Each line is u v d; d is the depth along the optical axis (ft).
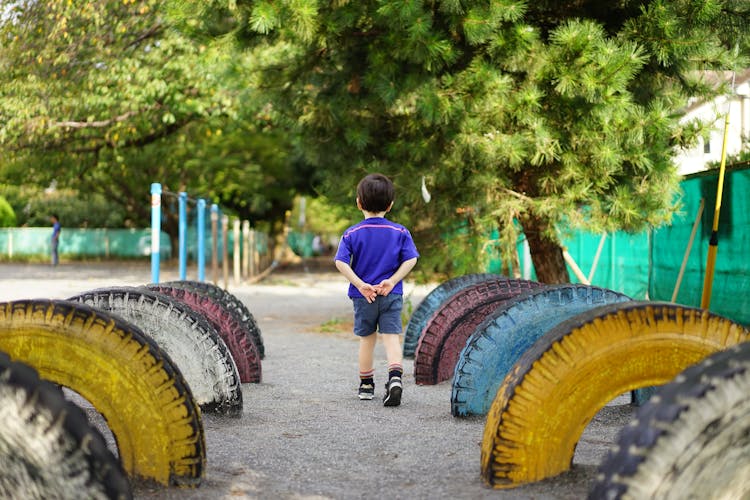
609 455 7.84
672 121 27.12
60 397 7.98
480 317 21.02
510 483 10.86
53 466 7.69
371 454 13.21
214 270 51.55
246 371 20.62
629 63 25.30
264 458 12.88
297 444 13.87
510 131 28.48
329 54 30.30
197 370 15.72
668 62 26.96
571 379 10.73
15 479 7.89
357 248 18.44
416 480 11.60
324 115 30.25
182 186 99.91
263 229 124.57
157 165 92.58
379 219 18.75
